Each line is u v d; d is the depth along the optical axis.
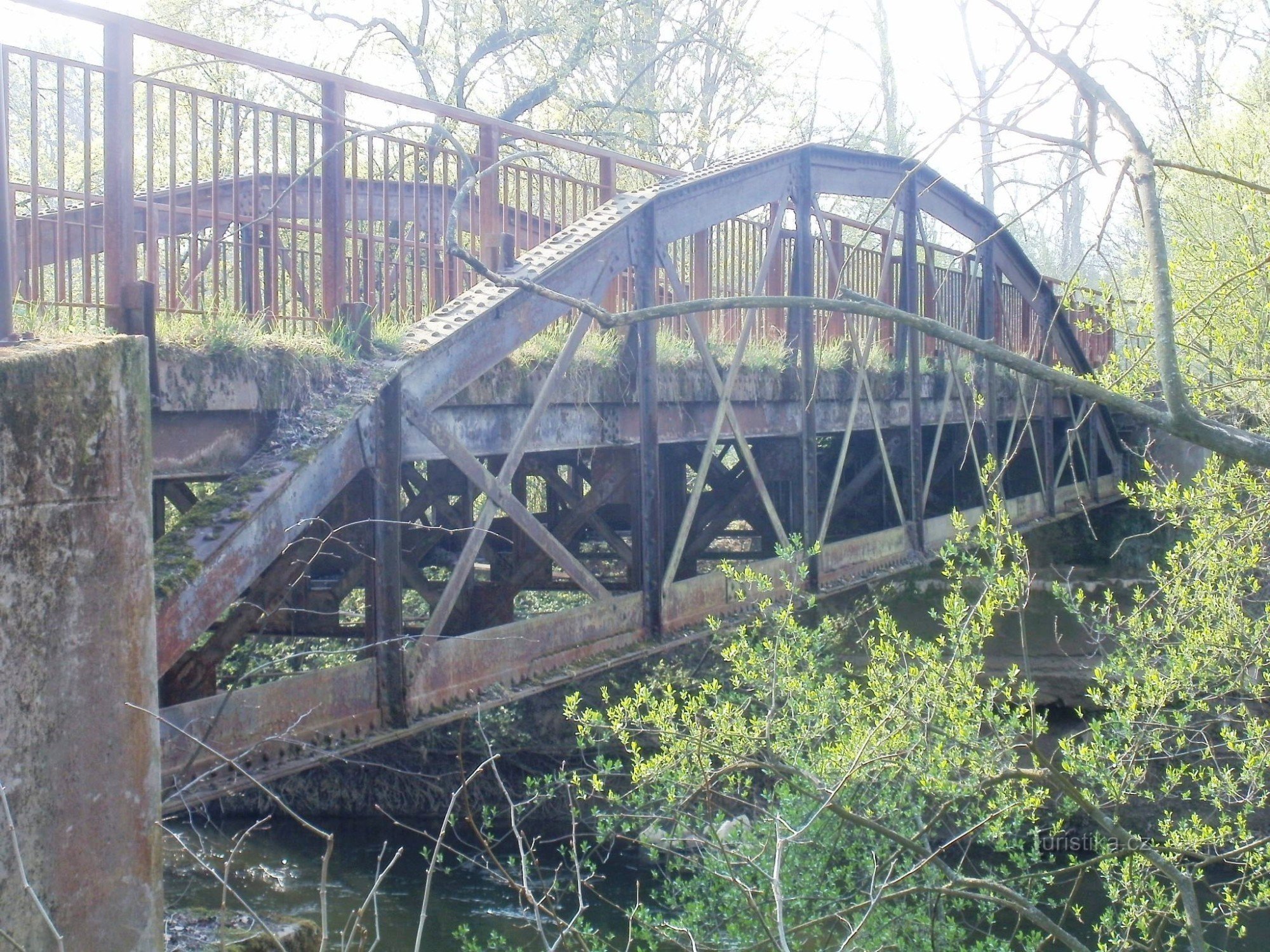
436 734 11.91
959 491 14.54
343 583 7.95
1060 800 7.50
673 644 7.54
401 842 11.20
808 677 6.29
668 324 8.28
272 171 5.67
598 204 8.11
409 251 9.20
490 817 5.44
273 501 4.74
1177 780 6.18
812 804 6.14
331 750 5.10
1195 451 16.09
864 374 9.84
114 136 4.74
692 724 5.89
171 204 5.02
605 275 7.11
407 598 11.99
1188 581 6.68
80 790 3.13
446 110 6.57
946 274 12.30
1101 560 15.62
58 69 4.57
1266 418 7.70
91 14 4.63
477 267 2.64
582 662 6.85
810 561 9.16
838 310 2.60
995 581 5.60
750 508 10.45
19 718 2.97
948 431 13.90
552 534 8.57
